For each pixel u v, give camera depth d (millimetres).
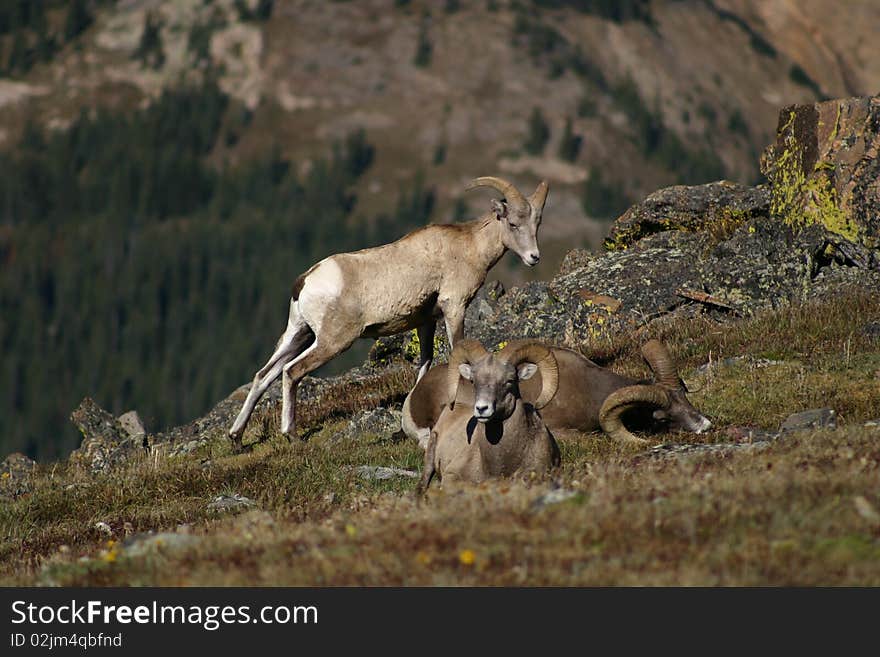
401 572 16922
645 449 28922
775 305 44750
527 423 25141
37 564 24875
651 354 31109
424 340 39031
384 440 35344
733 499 18297
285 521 23922
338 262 37062
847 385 33094
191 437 44312
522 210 37406
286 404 37531
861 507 17219
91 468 43594
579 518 18109
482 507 19625
